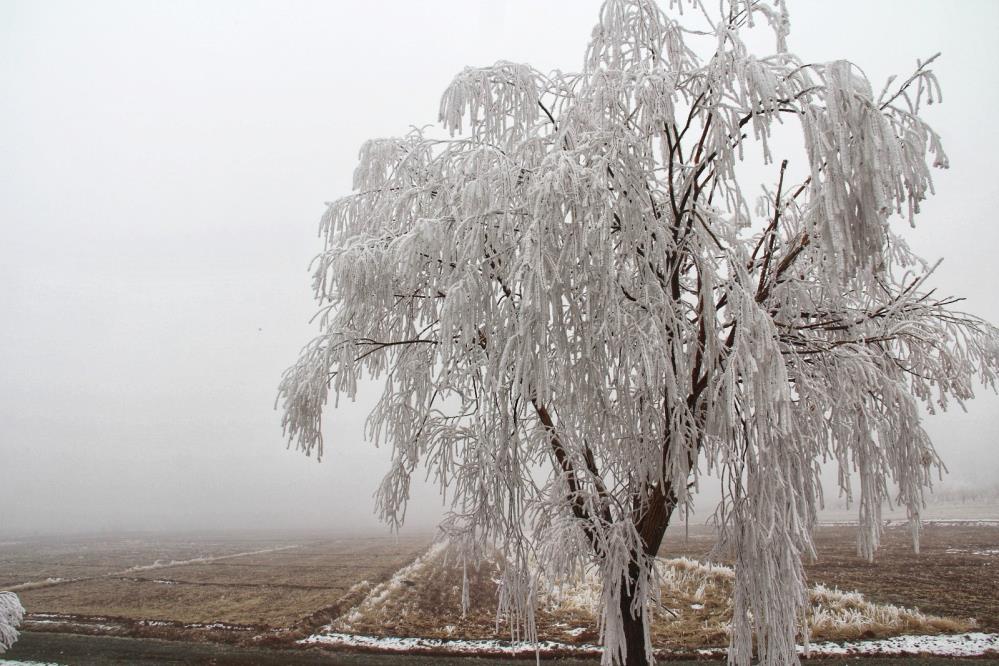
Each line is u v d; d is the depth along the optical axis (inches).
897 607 503.5
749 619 229.0
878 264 203.2
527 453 221.5
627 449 213.6
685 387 194.4
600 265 186.5
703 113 217.0
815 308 234.2
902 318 246.2
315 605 668.7
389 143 268.8
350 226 270.2
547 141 212.7
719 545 223.9
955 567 696.4
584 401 196.7
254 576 939.3
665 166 210.2
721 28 192.1
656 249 203.6
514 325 187.9
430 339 253.8
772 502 191.8
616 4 221.8
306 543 1926.7
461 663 431.2
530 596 220.8
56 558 1417.3
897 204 168.6
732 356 177.9
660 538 235.5
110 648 517.7
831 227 166.1
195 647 515.2
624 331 192.2
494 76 222.5
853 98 169.3
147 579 932.0
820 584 601.9
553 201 172.9
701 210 222.8
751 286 183.9
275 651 491.8
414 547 1478.8
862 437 221.1
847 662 383.9
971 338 243.9
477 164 201.5
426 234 187.3
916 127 176.4
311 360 256.7
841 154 163.9
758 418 182.9
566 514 224.5
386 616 592.1
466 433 246.4
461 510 249.0
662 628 471.2
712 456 210.2
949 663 377.4
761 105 182.1
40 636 565.3
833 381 227.1
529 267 169.6
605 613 218.1
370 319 249.8
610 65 225.5
